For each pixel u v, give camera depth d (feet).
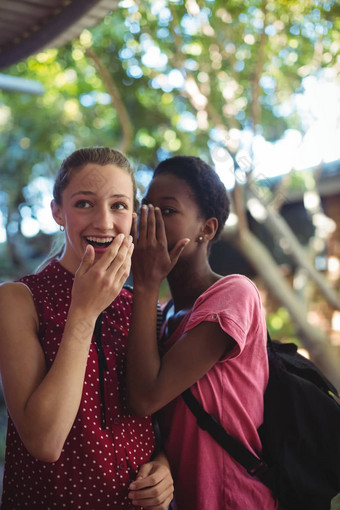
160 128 20.75
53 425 4.29
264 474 5.24
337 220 27.25
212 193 5.98
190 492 5.37
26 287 5.00
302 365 5.85
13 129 30.09
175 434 5.46
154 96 19.58
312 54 17.97
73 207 4.99
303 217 31.48
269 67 18.43
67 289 5.12
